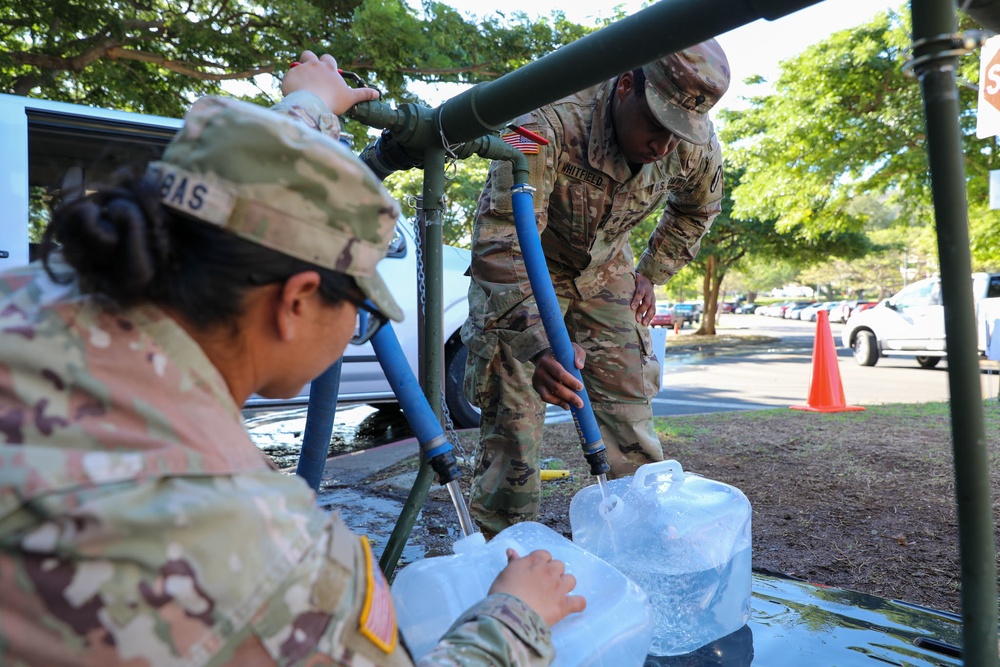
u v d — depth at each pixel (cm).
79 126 310
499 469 194
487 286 177
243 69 723
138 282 58
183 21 678
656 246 233
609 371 202
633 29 86
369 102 116
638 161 189
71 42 666
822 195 1286
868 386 857
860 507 310
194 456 58
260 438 475
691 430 476
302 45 724
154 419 58
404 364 108
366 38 689
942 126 66
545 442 434
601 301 203
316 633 60
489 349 182
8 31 703
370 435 485
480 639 75
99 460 55
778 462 385
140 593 54
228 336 64
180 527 55
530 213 130
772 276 6175
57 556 53
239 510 57
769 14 76
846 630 144
